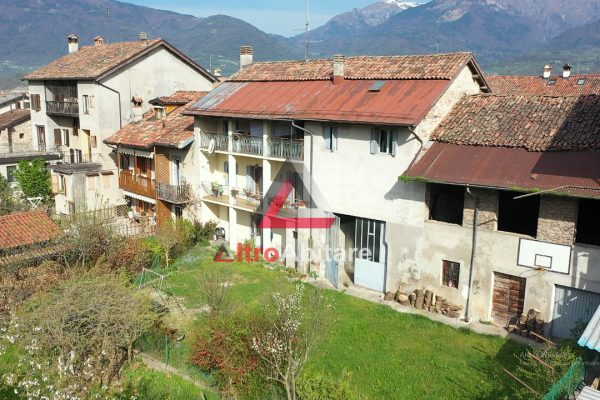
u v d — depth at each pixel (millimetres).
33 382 14148
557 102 20719
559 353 14734
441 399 15359
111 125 37250
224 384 15469
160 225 29422
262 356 14438
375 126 21734
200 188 29453
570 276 17828
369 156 22219
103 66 37125
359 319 20406
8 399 15188
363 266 23625
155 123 33406
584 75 43406
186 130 30406
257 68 30156
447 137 21062
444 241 20531
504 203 22188
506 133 20125
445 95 21969
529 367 16188
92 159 37875
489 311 19875
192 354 16281
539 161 18422
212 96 28656
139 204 35125
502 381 16000
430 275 21125
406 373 16734
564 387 13234
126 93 37594
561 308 18297
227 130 28547
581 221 20250
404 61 24484
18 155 40531
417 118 20156
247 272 25891
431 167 20047
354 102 22844
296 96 25281
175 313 20875
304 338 15617
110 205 35562
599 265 17250
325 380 14852
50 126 43000
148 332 17922
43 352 15547
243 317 16953
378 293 23016
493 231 19250
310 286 23797
